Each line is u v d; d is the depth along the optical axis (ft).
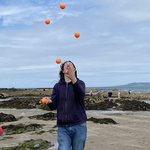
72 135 23.00
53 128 60.29
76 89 22.50
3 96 225.56
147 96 201.05
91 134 52.85
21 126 60.49
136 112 102.47
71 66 22.90
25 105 120.98
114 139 48.16
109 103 118.93
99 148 41.70
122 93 213.46
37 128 60.08
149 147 42.52
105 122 67.21
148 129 58.70
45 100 23.00
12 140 49.03
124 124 66.03
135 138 49.03
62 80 23.59
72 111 22.74
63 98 22.84
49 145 44.09
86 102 127.85
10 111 106.63
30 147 42.57
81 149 23.13
